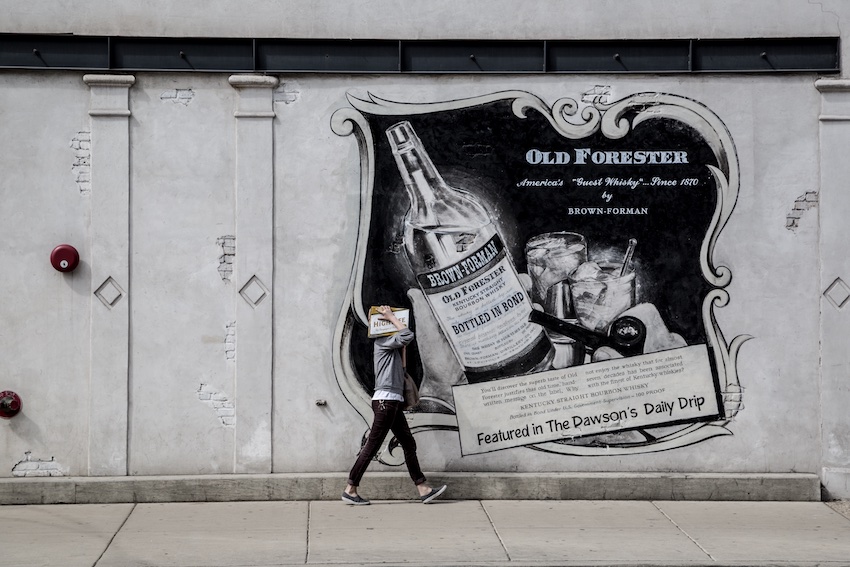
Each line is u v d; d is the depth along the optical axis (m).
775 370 9.30
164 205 9.20
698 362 9.27
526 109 9.30
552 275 9.29
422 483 9.01
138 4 9.20
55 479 9.11
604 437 9.30
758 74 9.31
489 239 9.34
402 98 9.30
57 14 9.17
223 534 8.12
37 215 9.16
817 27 9.31
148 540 7.94
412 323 9.32
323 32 9.29
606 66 9.33
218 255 9.22
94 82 9.14
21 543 7.86
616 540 8.00
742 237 9.31
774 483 9.23
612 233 9.30
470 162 9.32
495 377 9.30
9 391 9.13
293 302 9.26
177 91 9.22
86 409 9.20
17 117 9.13
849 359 9.22
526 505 9.08
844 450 9.24
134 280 9.20
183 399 9.22
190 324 9.22
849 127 9.23
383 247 9.30
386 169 9.30
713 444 9.30
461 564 7.36
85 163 9.18
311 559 7.46
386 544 7.85
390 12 9.30
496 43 9.32
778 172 9.30
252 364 9.23
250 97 9.23
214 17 9.24
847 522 8.59
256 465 9.24
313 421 9.28
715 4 9.25
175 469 9.23
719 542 7.96
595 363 9.32
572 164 9.31
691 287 9.27
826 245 9.25
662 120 9.29
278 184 9.25
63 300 9.17
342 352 9.30
